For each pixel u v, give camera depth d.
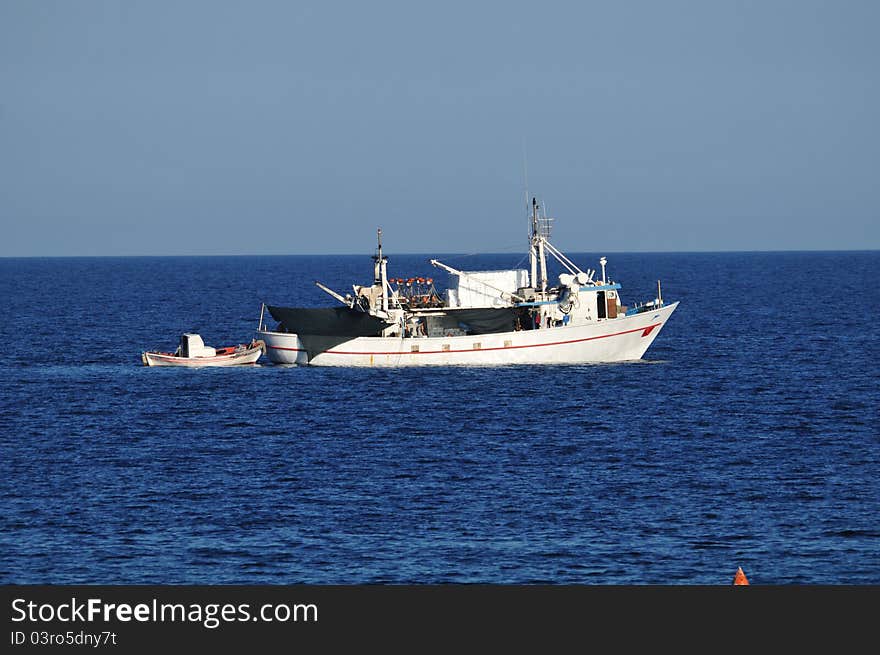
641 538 156.25
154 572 145.00
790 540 155.12
